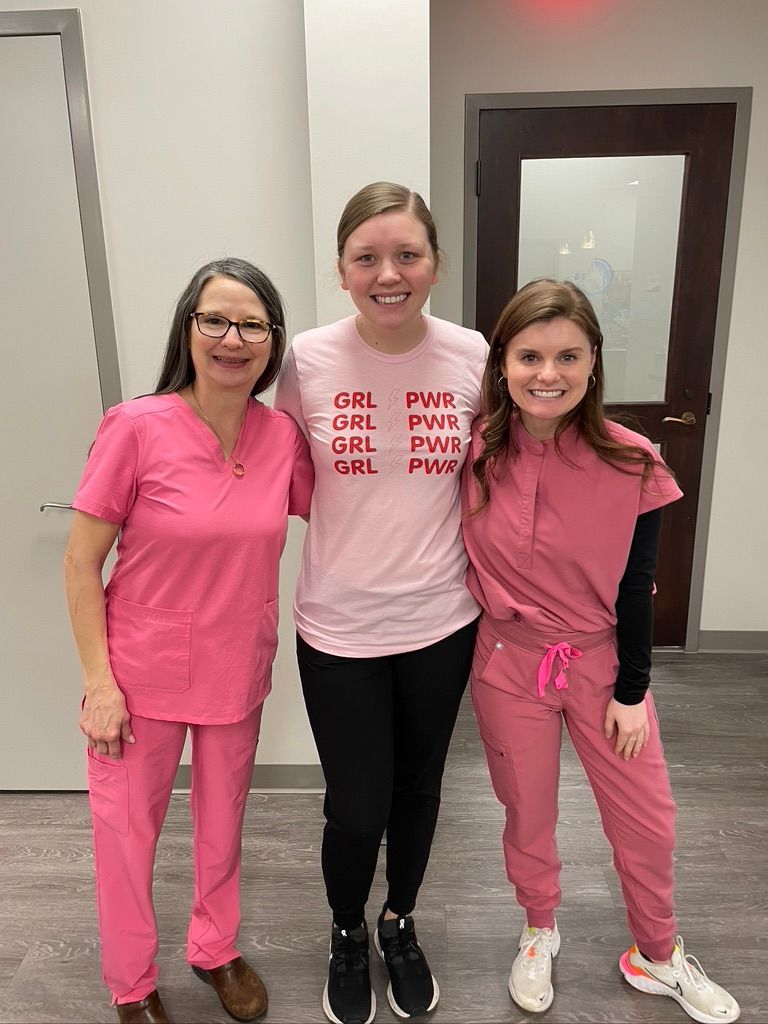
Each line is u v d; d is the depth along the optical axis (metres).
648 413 2.92
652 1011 1.54
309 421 1.34
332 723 1.39
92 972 1.65
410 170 1.72
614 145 2.67
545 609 1.39
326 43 1.65
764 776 2.30
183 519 1.27
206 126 1.79
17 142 1.79
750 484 2.96
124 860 1.40
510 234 2.77
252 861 1.97
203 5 1.72
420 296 1.23
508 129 2.67
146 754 1.38
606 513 1.31
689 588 3.08
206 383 1.26
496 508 1.36
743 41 2.56
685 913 1.77
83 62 1.74
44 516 2.03
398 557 1.32
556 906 1.64
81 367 1.93
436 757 1.47
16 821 2.15
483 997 1.57
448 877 1.90
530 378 1.23
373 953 1.68
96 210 1.83
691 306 2.80
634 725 1.38
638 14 2.55
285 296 1.89
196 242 1.86
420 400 1.31
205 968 1.56
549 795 1.50
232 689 1.37
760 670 2.96
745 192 2.69
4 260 1.86
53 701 2.18
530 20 2.57
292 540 2.03
